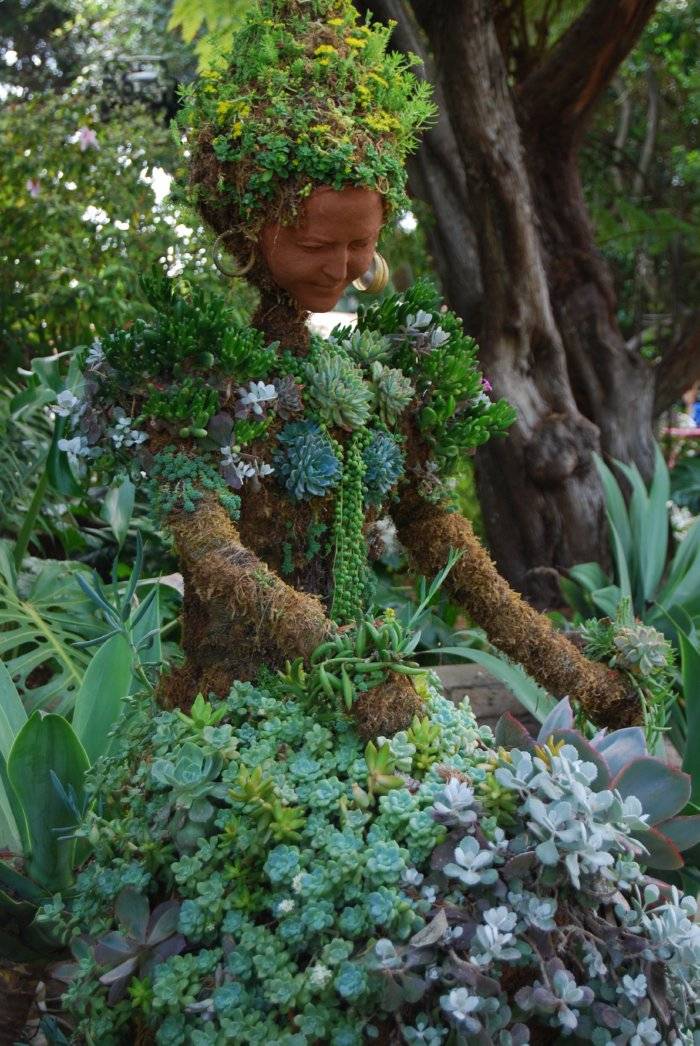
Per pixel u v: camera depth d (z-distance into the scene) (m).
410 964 1.20
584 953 1.31
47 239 4.14
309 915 1.23
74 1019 1.55
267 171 1.42
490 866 1.29
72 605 2.75
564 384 4.13
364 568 1.65
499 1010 1.23
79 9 8.34
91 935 1.37
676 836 1.48
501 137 3.79
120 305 3.89
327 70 1.45
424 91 1.56
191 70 7.43
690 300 7.07
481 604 1.70
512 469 4.04
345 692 1.32
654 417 5.26
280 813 1.28
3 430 3.16
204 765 1.35
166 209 4.14
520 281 3.97
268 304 1.59
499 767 1.37
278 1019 1.26
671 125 7.12
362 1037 1.23
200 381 1.45
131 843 1.37
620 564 3.22
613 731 1.69
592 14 4.03
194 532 1.41
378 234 1.58
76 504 3.58
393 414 1.63
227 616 1.43
